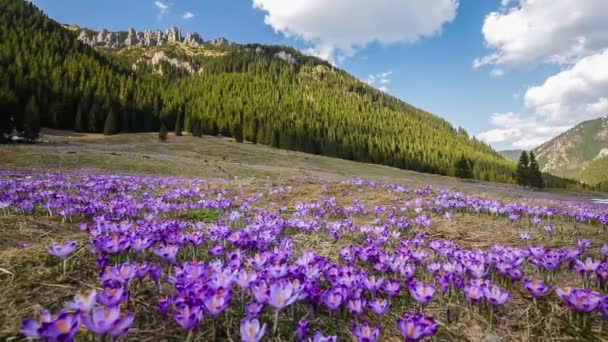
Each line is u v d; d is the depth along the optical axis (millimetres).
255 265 3510
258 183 15523
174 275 3426
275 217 7359
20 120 50969
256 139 88938
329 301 2812
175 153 51312
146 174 26859
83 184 12922
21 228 5043
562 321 3174
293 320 2943
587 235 6734
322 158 72562
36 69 88750
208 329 2684
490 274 4141
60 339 1874
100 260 3254
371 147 108375
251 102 148000
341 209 9648
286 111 143750
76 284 3281
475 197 12609
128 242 3609
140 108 90812
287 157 63469
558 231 7129
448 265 3795
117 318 2062
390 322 3109
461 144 159875
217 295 2463
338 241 6227
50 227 5449
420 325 2379
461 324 3125
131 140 64750
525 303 3539
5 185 10609
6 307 2787
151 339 2508
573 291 3006
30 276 3324
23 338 2434
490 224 7730
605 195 70750
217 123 96062
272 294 2557
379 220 7891
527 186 71000
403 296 3635
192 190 12414
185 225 6445
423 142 138625
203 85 158500
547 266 4094
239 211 9203
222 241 5246
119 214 7223
